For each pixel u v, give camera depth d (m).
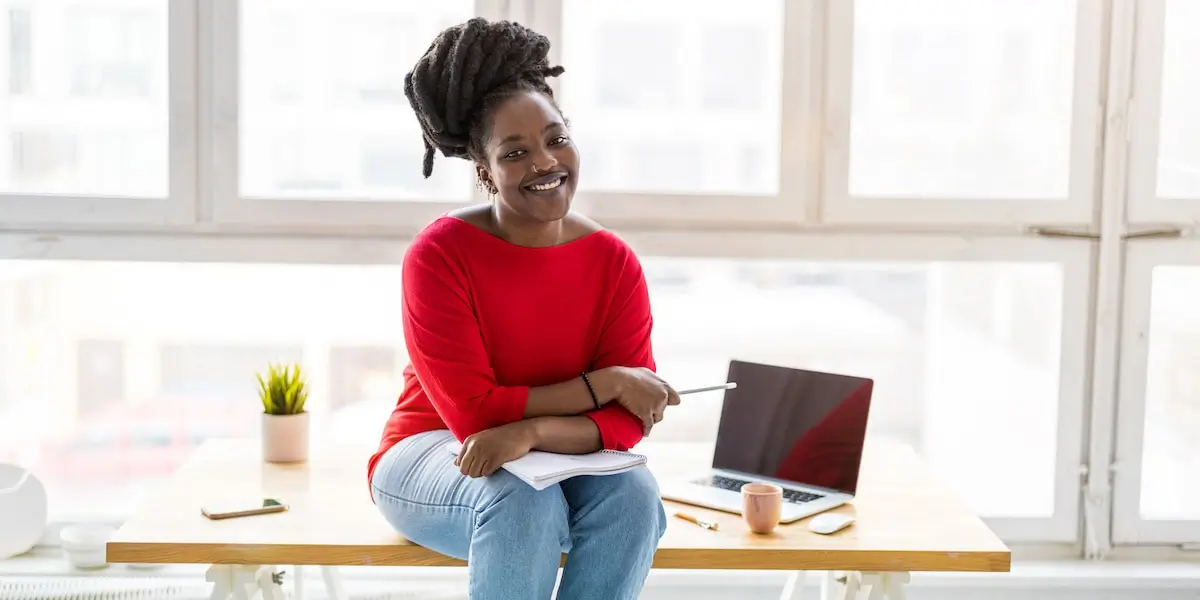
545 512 1.75
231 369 2.81
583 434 1.88
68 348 2.75
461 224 1.99
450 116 1.97
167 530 1.89
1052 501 2.66
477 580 1.74
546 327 1.98
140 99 2.54
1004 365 2.77
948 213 2.57
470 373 1.89
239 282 2.79
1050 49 2.59
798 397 2.23
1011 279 2.74
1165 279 2.65
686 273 2.90
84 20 2.52
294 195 2.54
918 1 2.57
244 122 2.54
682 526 1.97
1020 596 2.57
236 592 1.94
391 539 1.89
